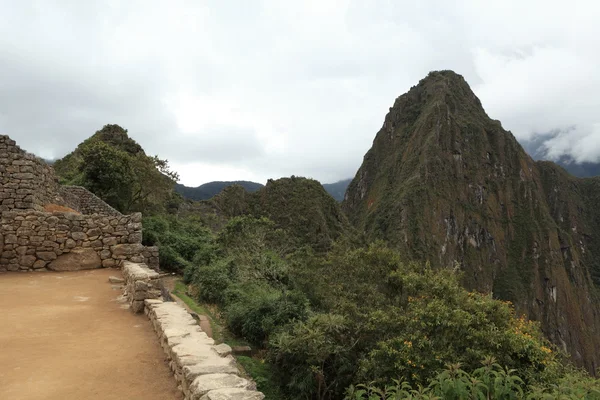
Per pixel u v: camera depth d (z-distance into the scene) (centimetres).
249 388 399
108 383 488
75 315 765
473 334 905
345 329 1234
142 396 460
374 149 18612
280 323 1420
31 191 1365
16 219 1178
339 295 1488
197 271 1812
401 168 15012
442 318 986
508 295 13150
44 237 1195
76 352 583
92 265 1227
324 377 1180
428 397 479
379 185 16238
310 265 1722
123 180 2616
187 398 427
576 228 19612
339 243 1911
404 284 1371
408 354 938
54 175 1648
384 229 12356
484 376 545
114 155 2625
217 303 1644
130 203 2783
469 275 12756
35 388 463
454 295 1148
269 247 2386
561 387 543
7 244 1162
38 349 586
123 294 940
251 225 2441
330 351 1157
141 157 2877
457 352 920
